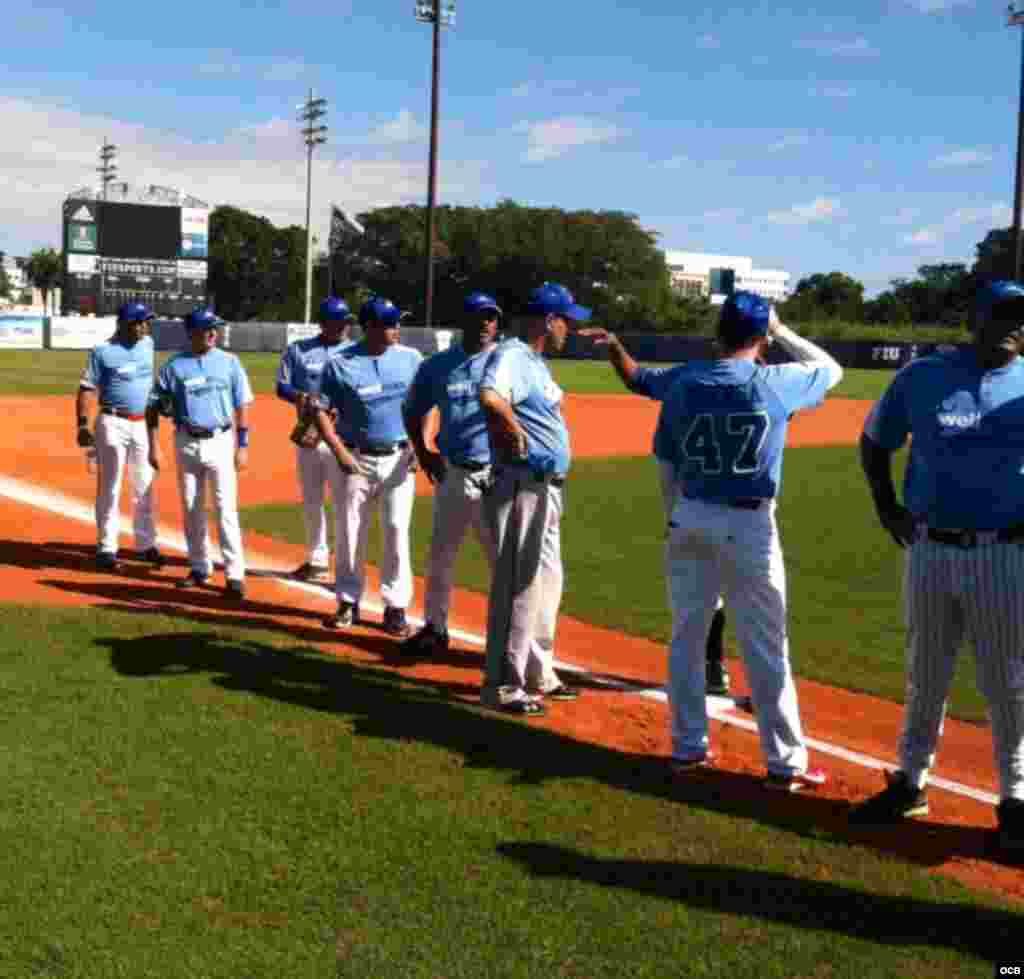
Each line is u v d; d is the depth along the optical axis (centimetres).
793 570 909
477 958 301
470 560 910
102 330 4788
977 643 390
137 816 377
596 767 452
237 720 475
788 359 450
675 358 4784
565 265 8762
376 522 1062
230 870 343
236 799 395
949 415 376
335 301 782
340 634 652
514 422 474
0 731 445
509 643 510
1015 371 375
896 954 313
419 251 8781
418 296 9025
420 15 3759
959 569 382
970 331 381
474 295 575
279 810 388
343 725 478
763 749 440
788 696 434
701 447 426
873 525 1125
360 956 300
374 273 9119
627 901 336
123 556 845
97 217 5375
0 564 784
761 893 346
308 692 522
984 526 378
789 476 1541
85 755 426
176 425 727
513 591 506
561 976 294
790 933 322
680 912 331
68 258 5353
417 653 610
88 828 365
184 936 305
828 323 6512
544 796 416
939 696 406
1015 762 391
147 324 793
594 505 1206
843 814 420
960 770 490
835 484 1455
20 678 513
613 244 8881
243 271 9838
